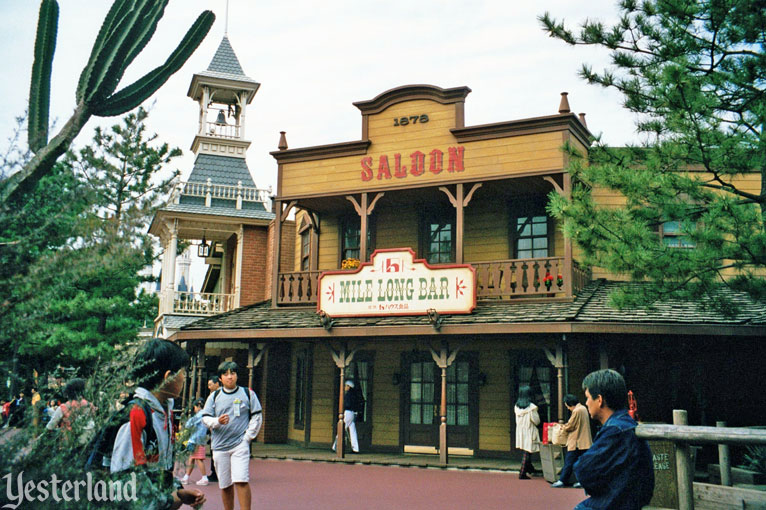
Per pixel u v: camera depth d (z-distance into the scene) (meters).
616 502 3.87
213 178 24.62
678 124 9.59
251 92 26.36
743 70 10.09
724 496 7.47
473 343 17.19
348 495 10.57
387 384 18.08
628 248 10.09
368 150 17.75
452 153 16.70
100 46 4.01
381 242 19.25
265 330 16.86
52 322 3.44
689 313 13.92
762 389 14.38
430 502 9.98
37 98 3.91
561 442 11.00
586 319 13.54
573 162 11.19
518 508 9.50
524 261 15.70
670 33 10.38
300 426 19.62
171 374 4.05
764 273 13.72
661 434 4.76
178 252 23.11
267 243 22.91
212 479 11.93
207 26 4.57
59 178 3.42
